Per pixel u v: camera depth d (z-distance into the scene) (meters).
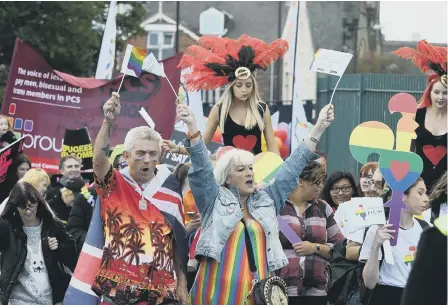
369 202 10.25
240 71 12.17
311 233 11.26
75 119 17.55
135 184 9.64
